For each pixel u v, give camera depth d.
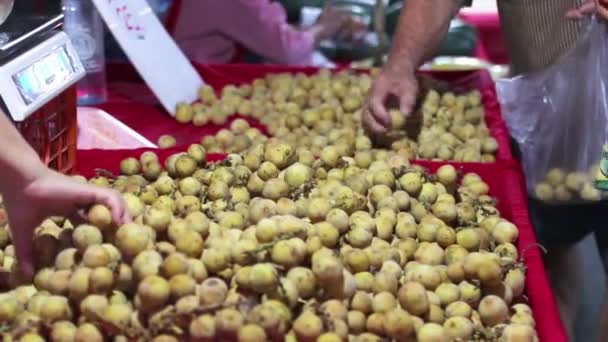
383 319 1.09
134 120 1.91
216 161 1.54
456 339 1.11
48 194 1.07
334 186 1.38
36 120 1.39
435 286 1.19
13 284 1.14
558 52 1.74
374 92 1.77
